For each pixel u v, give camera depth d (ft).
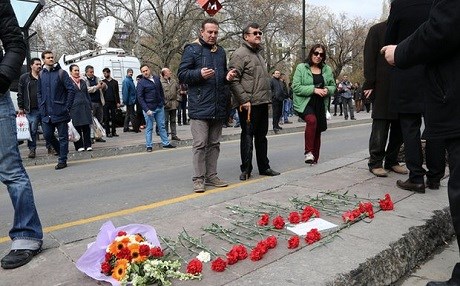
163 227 11.60
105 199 17.19
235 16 92.94
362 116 70.95
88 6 103.19
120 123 55.83
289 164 24.02
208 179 18.28
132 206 15.88
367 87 16.84
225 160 25.70
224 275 8.61
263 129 19.56
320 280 8.31
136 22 95.25
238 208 13.06
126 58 54.85
